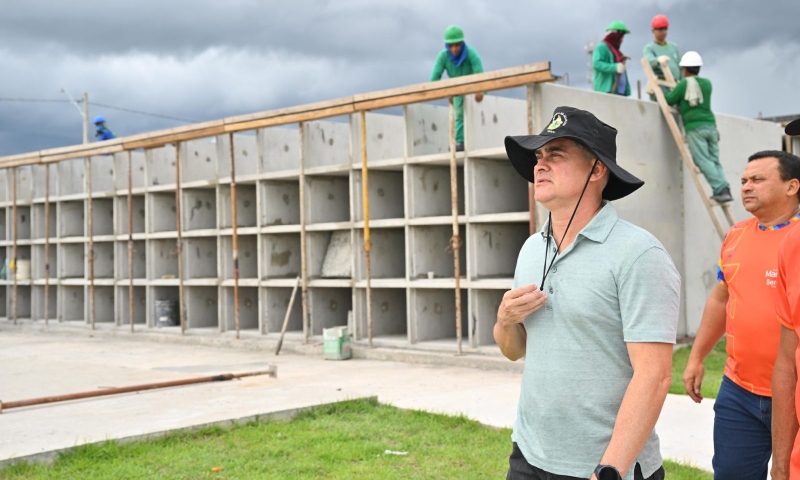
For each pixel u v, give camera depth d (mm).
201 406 6914
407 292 10352
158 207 13695
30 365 9930
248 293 12781
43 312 15805
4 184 16969
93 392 7184
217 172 12523
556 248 2703
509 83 9070
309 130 11547
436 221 10016
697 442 5707
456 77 10062
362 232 10961
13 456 5270
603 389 2584
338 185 11906
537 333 2705
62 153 14805
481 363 9367
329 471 5242
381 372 9141
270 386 8023
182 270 12883
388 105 10305
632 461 2441
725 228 11750
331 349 10320
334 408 6879
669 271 2547
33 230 15805
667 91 10969
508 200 10258
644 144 10406
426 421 6461
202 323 13188
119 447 5676
